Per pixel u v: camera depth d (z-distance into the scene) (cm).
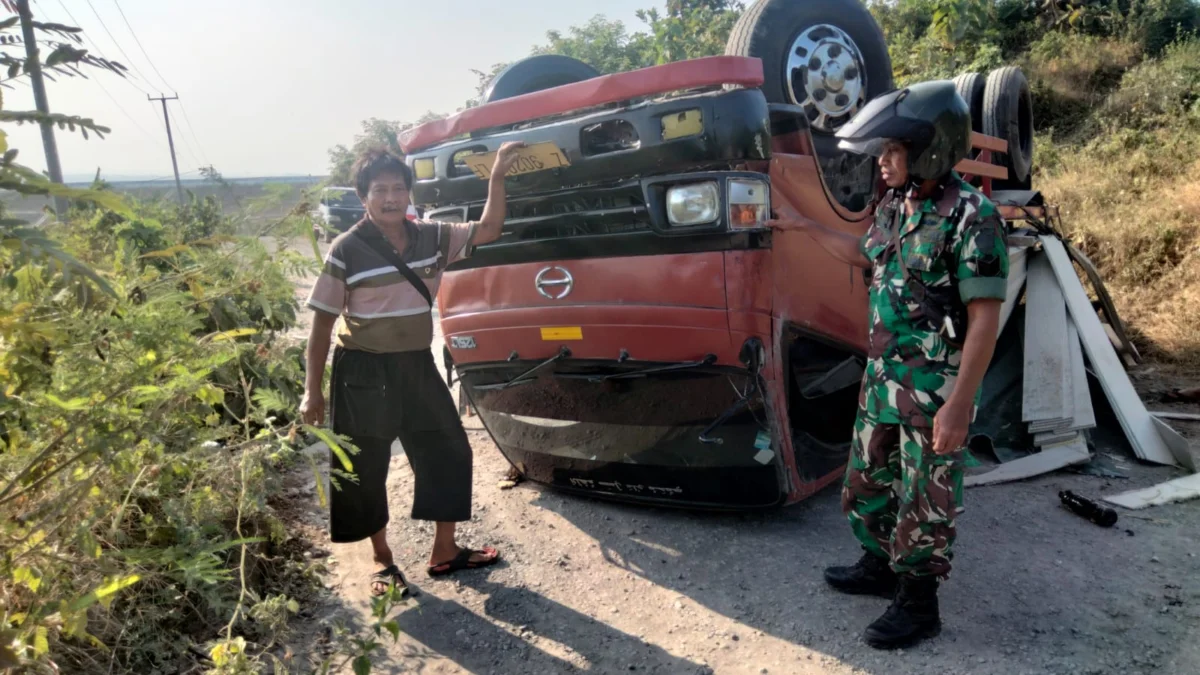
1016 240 516
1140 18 1473
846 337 375
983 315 243
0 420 202
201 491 281
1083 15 1548
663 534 373
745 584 327
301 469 440
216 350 262
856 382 396
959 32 1240
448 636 296
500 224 325
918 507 266
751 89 298
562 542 370
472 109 349
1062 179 1009
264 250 282
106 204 149
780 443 338
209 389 242
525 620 306
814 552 350
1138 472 438
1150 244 772
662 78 298
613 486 391
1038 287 515
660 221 313
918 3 1516
